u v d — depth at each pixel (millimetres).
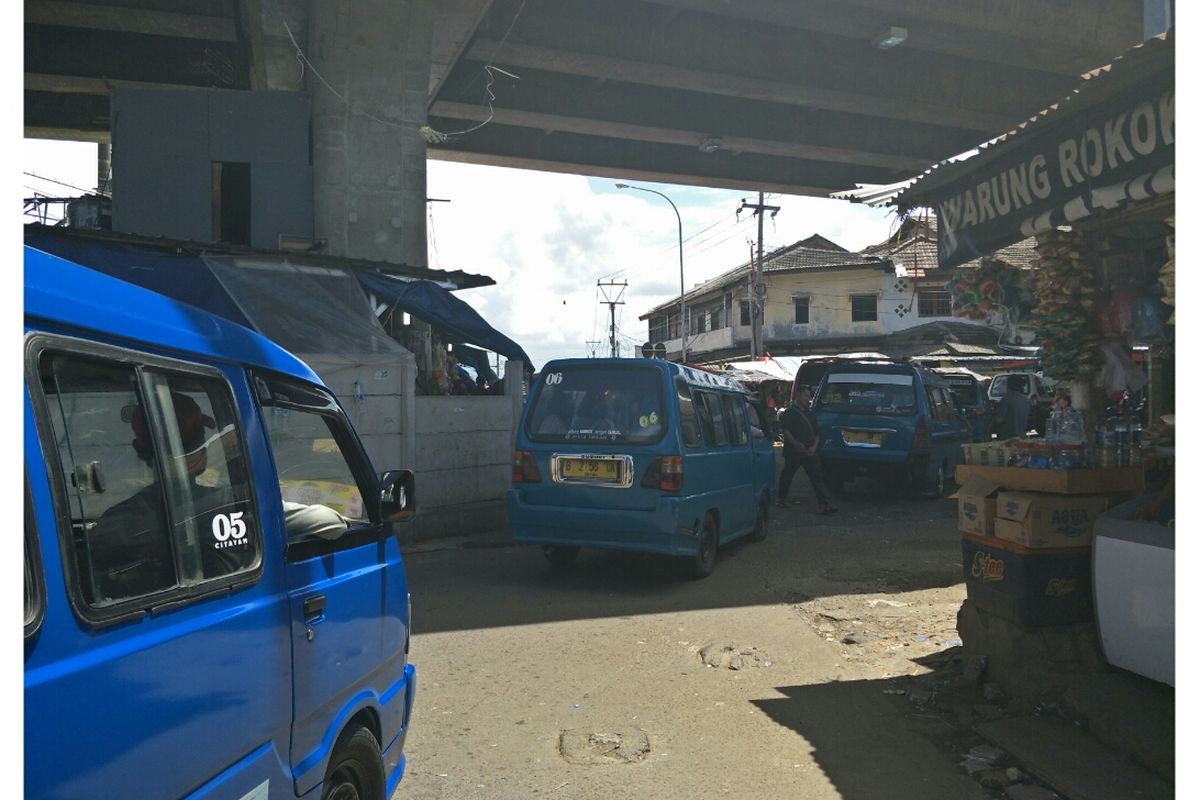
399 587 3596
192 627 2043
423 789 4016
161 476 2086
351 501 3621
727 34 19797
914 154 26203
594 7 18625
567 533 8008
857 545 10297
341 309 10766
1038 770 4020
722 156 28047
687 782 4109
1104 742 4281
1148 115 5570
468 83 20562
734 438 9586
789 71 20531
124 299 2094
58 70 19953
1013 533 4844
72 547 1695
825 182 29578
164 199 13992
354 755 3084
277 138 14312
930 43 18984
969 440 16688
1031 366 35781
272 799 2402
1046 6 18531
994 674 5070
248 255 10961
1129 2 19000
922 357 41125
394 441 10281
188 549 2137
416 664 5832
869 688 5391
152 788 1854
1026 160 6699
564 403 8266
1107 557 4453
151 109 14000
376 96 14633
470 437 11391
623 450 7859
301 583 2674
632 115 22656
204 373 2375
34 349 1679
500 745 4520
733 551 9914
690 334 64312
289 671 2527
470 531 11133
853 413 14820
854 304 48688
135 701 1801
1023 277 7941
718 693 5305
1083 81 5602
